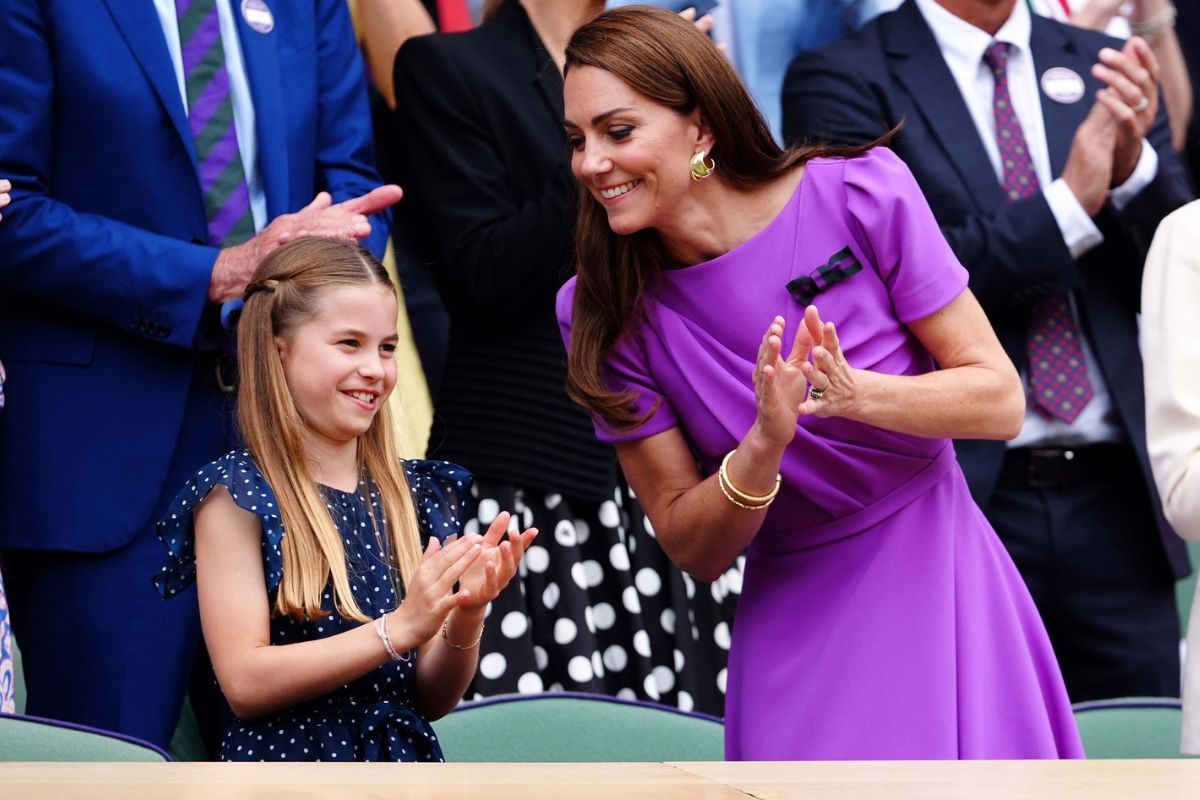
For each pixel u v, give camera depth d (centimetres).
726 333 984
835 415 922
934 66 1495
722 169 973
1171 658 1454
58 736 812
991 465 1418
